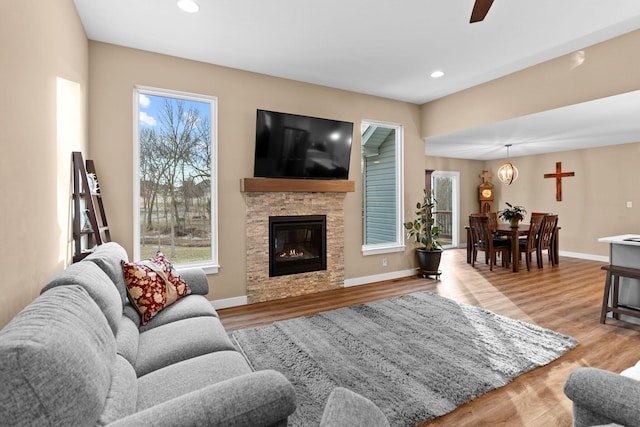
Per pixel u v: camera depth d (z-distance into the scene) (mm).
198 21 2779
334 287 4387
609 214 6363
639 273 2895
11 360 736
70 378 823
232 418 932
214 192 3645
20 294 1428
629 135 5215
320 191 4156
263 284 3879
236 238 3748
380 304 3691
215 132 3641
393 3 2555
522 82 3850
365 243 5160
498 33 3010
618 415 943
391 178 5191
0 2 1268
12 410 731
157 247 3455
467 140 5562
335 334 2855
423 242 5020
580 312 3447
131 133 3215
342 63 3637
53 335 854
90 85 3037
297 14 2695
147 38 3047
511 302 3789
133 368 1375
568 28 2924
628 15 2713
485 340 2717
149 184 3414
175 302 2277
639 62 2947
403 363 2336
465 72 3926
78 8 2547
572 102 3406
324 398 1931
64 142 2164
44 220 1739
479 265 5973
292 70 3814
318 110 4285
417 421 1741
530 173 7609
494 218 6758
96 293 1392
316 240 4285
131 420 878
